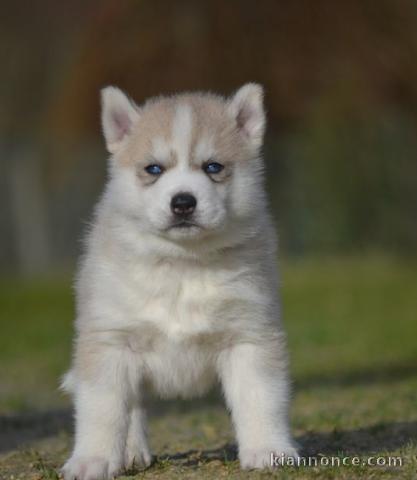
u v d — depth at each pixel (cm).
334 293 2611
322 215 3362
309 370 1543
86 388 758
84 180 4306
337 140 3300
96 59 3180
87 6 3594
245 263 776
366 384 1352
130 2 3159
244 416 761
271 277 795
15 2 3734
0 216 4694
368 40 3206
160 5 3161
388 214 3356
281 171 3431
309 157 3338
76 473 730
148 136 805
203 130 800
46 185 3672
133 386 775
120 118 832
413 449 834
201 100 841
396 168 3362
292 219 3409
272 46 3147
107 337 763
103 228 798
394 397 1190
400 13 3250
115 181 809
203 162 792
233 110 823
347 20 3184
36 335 2180
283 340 780
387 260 3219
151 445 962
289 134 3328
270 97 3159
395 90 3288
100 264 779
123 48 3155
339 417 1056
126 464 800
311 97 3206
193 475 749
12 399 1373
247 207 789
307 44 3164
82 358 766
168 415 1212
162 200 760
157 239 763
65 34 3716
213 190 775
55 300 2820
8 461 897
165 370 782
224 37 3133
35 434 1087
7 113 3753
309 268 3095
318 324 2102
